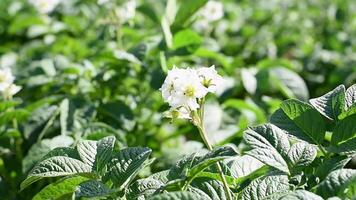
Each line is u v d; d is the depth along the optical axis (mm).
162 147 1322
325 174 803
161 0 2166
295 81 1471
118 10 1506
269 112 1458
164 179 849
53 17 2143
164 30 1382
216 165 810
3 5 2322
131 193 812
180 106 809
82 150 859
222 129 1307
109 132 1178
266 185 808
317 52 1947
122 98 1400
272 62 1604
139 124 1355
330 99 865
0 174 1216
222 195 824
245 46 2023
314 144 848
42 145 1134
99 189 771
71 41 1791
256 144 817
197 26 1914
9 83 1194
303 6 2457
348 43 2053
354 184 726
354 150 809
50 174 816
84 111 1244
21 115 1216
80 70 1412
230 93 1458
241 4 2494
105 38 1684
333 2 2484
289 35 2150
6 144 1239
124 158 833
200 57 1655
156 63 1390
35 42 1975
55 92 1351
